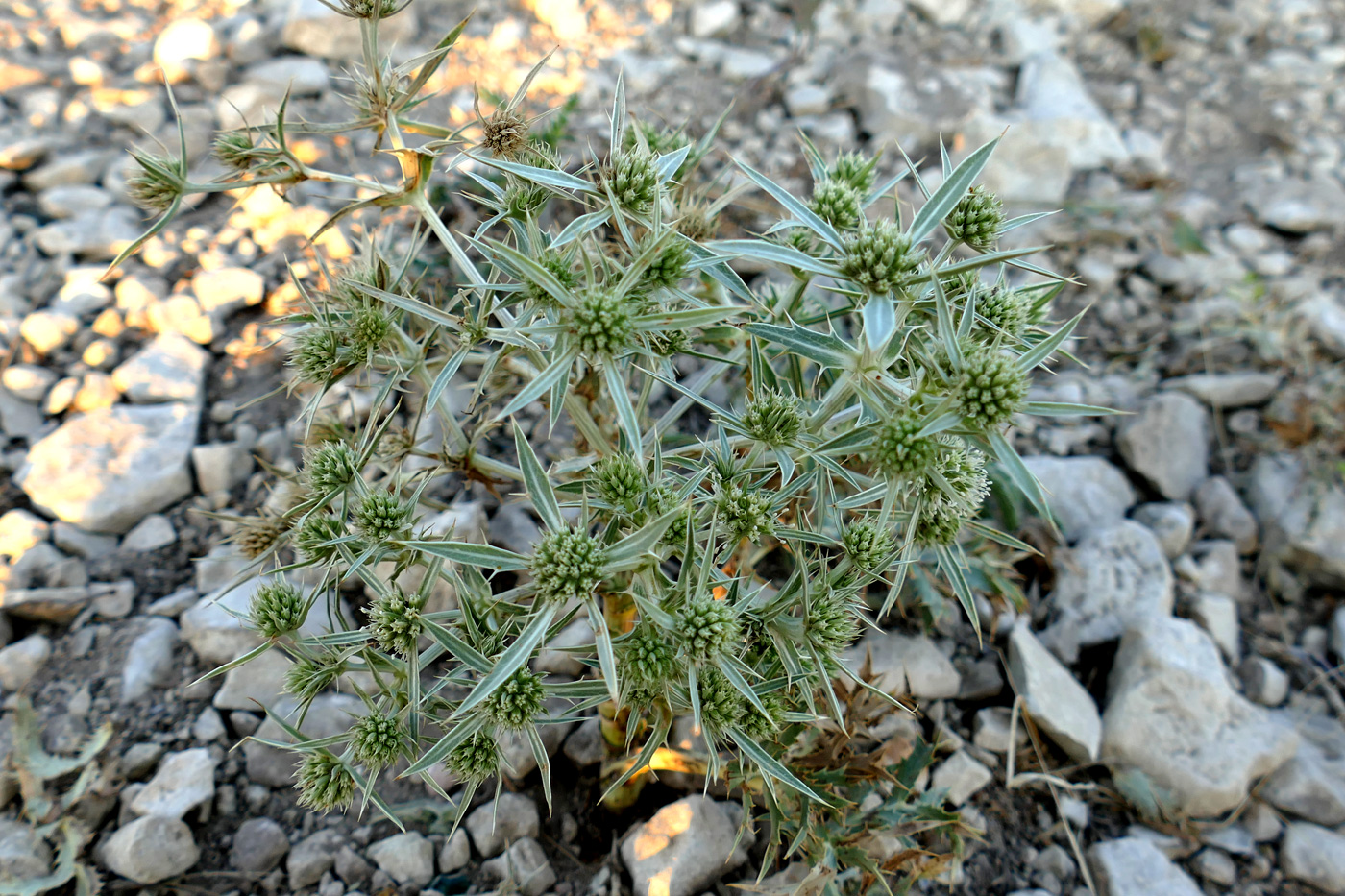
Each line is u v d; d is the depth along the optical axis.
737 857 0.32
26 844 0.30
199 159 0.48
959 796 0.35
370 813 0.32
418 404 0.38
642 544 0.23
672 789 0.34
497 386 0.34
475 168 0.43
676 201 0.31
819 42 0.60
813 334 0.24
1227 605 0.40
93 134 0.47
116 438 0.38
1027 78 0.58
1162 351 0.48
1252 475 0.43
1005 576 0.38
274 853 0.32
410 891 0.31
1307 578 0.41
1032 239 0.51
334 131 0.25
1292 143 0.58
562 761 0.34
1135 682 0.37
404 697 0.26
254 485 0.39
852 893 0.31
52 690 0.33
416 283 0.29
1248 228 0.53
